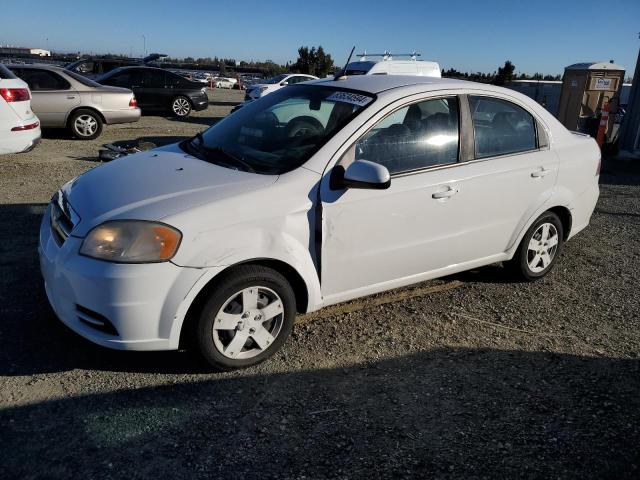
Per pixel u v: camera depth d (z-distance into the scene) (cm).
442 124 377
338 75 431
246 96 1969
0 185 697
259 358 322
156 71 1539
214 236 290
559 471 255
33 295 390
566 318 412
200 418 278
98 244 283
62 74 1078
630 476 254
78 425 268
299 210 316
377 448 263
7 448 250
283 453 257
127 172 346
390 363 338
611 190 852
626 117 1162
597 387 323
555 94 1655
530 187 423
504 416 292
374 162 341
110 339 288
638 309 433
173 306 285
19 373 304
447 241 386
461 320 400
